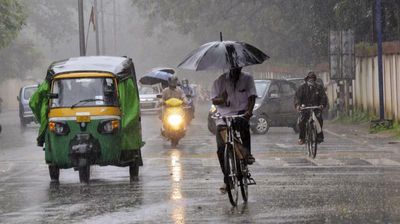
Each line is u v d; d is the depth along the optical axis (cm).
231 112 2181
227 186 2094
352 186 2488
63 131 2814
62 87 2898
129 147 2889
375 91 6097
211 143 4556
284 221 1856
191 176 2892
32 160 3800
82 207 2181
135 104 2933
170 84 4412
